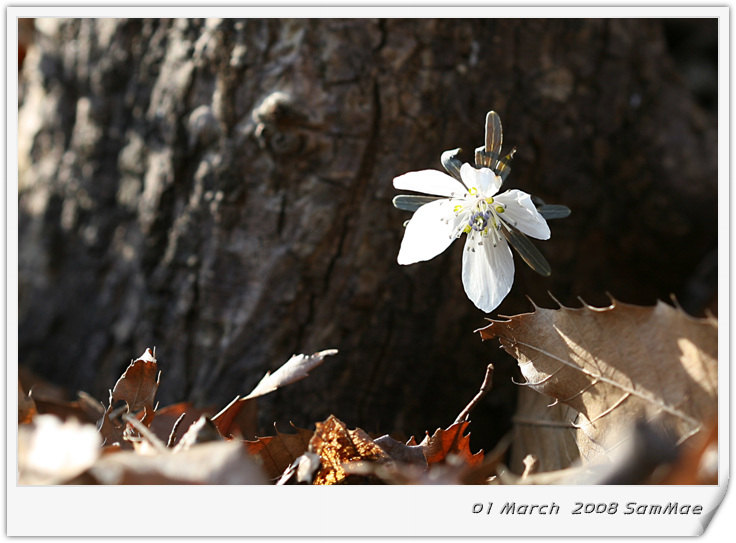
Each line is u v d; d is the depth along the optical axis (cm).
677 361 22
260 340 29
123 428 24
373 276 29
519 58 29
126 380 24
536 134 29
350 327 29
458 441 23
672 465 21
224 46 28
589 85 30
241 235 29
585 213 30
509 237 24
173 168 29
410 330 29
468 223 24
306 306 29
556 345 23
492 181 23
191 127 29
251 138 28
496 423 30
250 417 26
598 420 23
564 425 24
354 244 29
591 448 23
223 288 29
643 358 23
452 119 29
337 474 23
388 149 28
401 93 28
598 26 30
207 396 29
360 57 28
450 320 29
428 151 29
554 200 30
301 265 29
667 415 22
